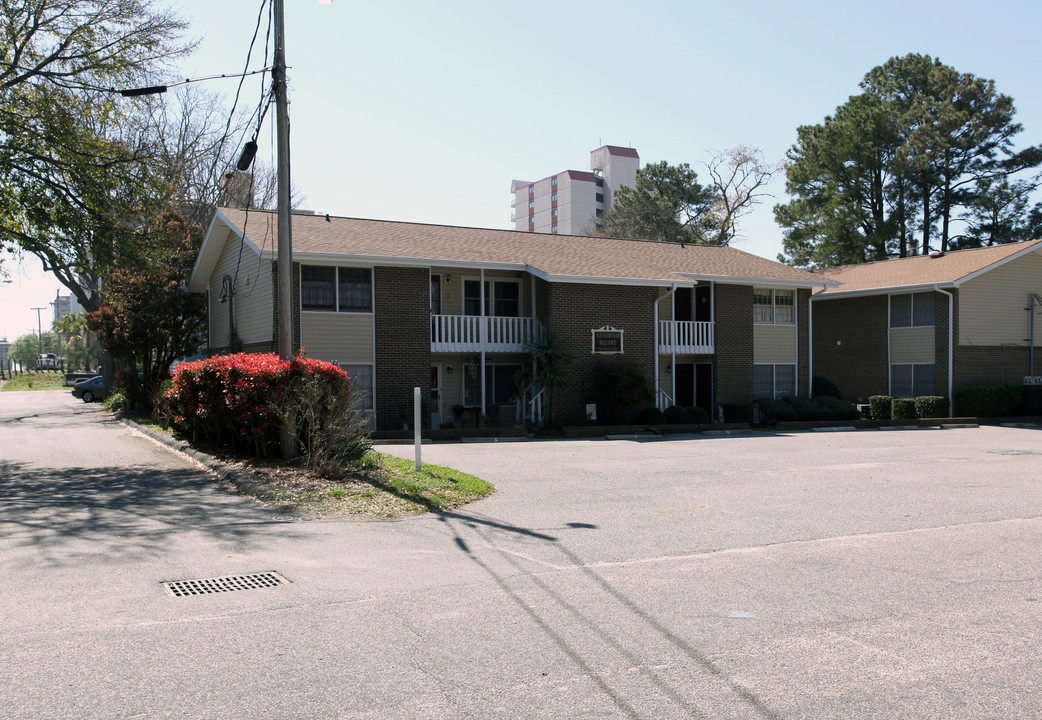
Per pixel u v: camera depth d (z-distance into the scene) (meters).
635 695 4.41
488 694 4.39
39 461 14.47
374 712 4.15
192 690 4.38
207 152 37.91
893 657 5.00
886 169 44.69
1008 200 44.88
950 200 45.97
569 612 5.84
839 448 18.41
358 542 8.07
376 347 21.69
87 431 21.58
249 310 23.27
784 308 29.08
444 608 5.91
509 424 25.34
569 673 4.70
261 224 22.80
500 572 6.96
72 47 18.03
